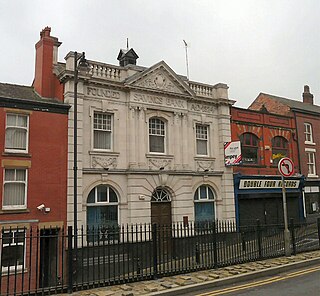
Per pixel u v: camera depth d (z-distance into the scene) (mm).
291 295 7395
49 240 14258
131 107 17031
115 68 17125
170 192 17891
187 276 9023
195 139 19391
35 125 14578
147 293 7504
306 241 13492
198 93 20062
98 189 16016
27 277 13391
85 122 15891
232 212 19672
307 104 29281
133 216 16266
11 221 13398
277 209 21922
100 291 7781
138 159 16969
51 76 16578
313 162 25172
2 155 13672
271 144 22875
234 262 10516
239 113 21516
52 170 14633
